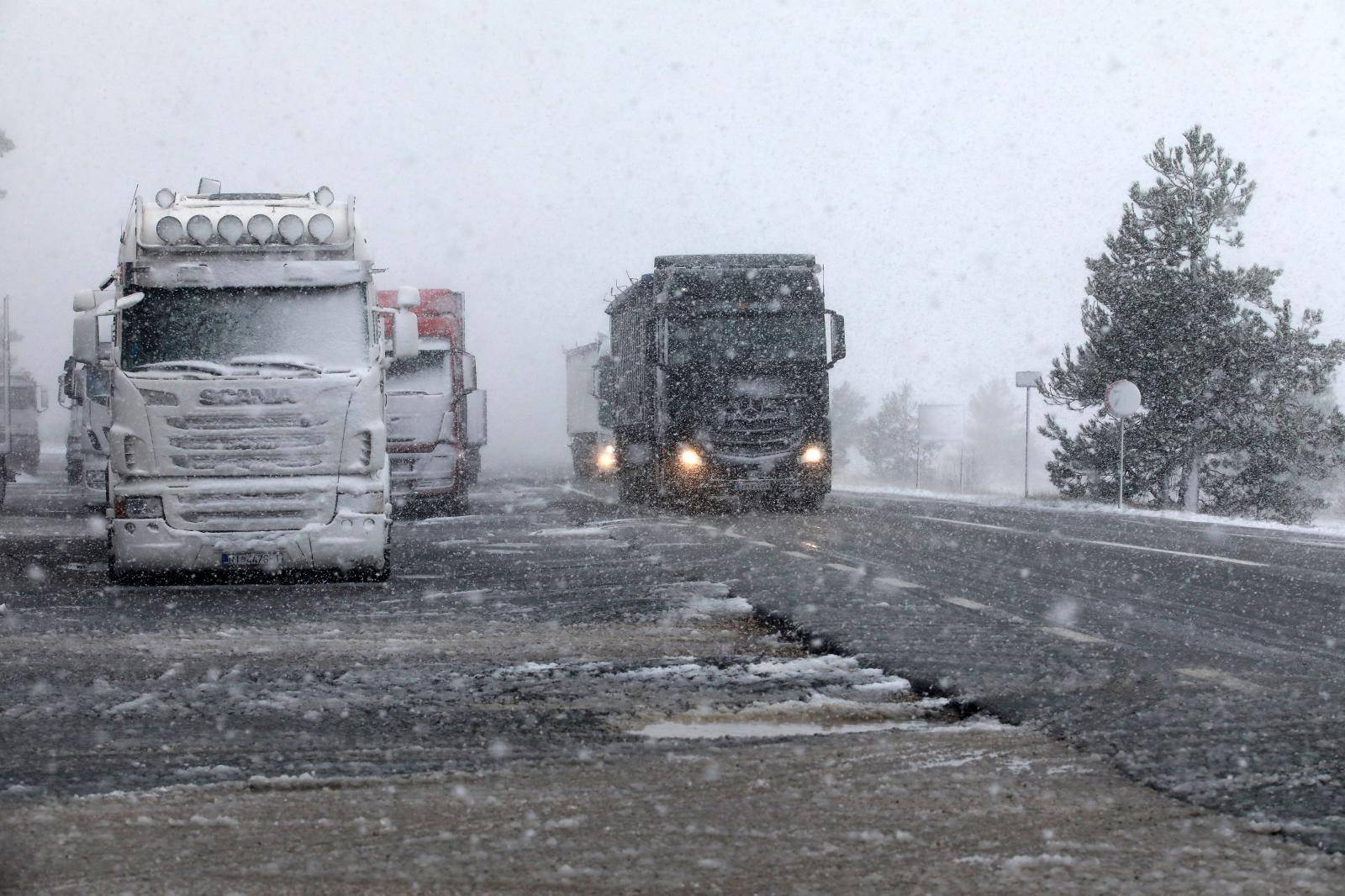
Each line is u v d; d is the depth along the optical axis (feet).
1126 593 45.60
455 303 99.76
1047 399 153.89
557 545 71.10
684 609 42.78
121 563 50.93
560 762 21.94
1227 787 19.63
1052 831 17.37
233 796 19.84
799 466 96.73
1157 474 147.54
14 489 164.76
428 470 97.60
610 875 15.74
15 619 42.29
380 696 28.43
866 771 20.90
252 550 51.13
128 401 51.21
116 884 15.70
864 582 49.37
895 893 14.96
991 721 25.17
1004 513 101.14
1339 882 15.20
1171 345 143.33
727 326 97.09
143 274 52.26
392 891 15.31
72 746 23.68
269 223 52.80
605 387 130.00
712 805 18.90
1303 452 146.00
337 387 52.01
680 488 96.89
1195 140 147.84
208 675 31.24
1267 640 34.53
